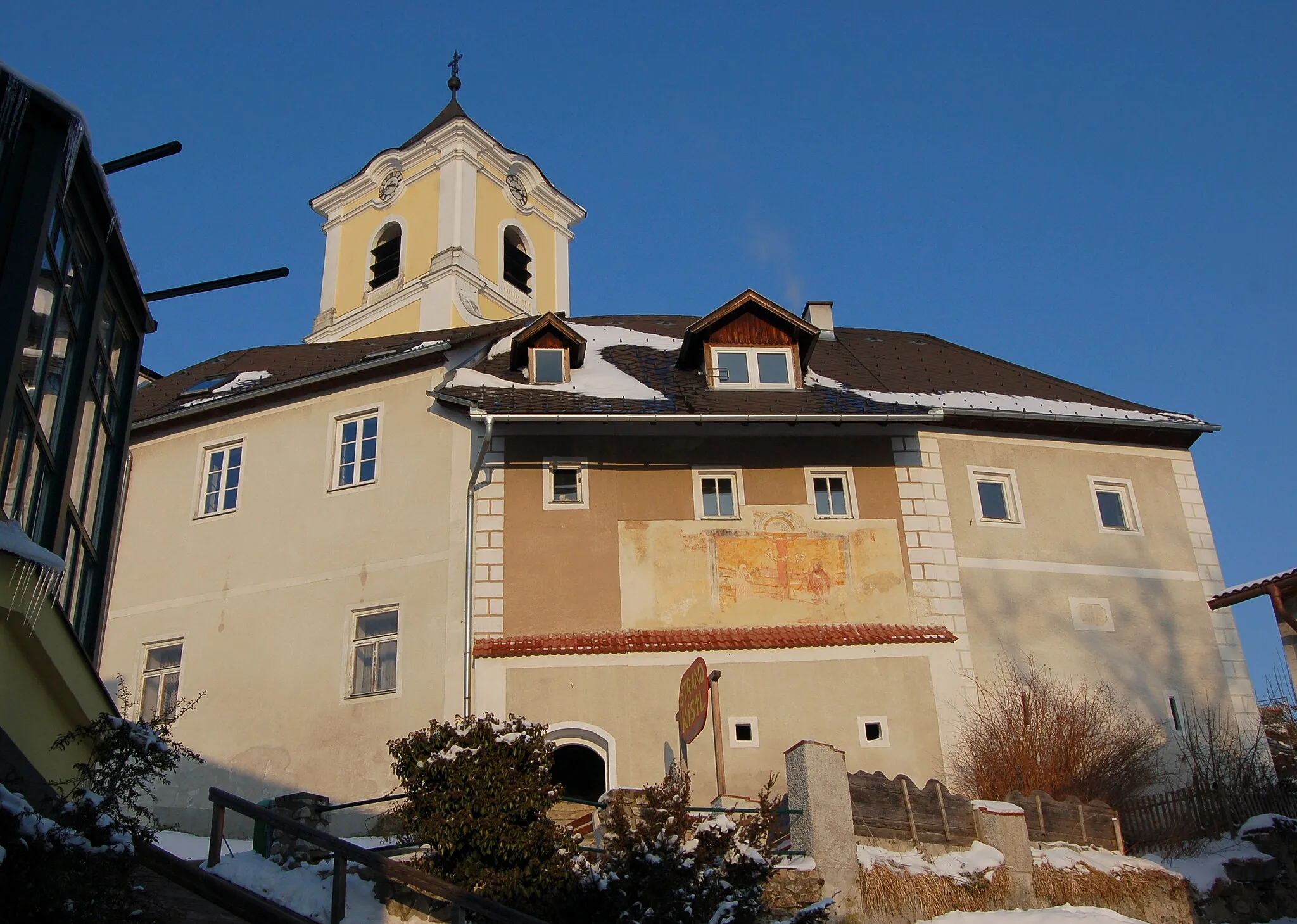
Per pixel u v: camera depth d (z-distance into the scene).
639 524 20.78
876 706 19.78
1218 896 16.30
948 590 21.17
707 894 11.38
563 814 17.61
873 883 14.02
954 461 22.44
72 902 8.45
